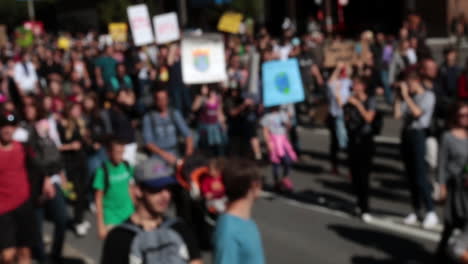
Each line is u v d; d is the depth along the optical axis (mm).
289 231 8555
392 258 7371
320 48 17203
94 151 9422
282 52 17516
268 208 9758
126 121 9875
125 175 6734
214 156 10930
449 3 33188
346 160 12586
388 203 9633
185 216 7547
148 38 16391
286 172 10516
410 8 34906
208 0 31750
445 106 8938
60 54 23359
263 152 13641
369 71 12141
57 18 56219
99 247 8500
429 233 8125
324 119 11250
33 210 6730
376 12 39406
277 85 10219
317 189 10688
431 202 8344
